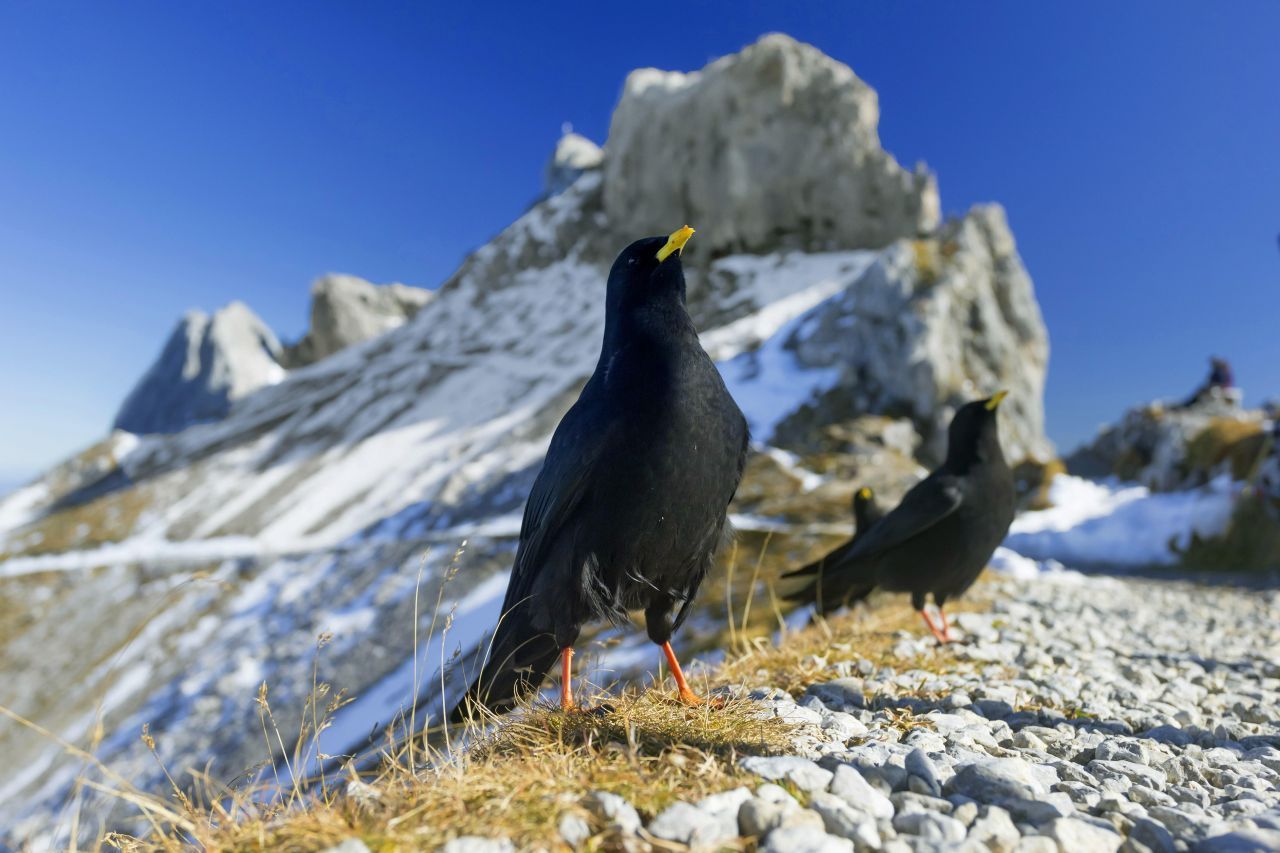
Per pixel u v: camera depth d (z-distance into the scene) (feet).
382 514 150.20
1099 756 11.44
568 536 12.96
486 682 12.82
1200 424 111.75
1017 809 8.15
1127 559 82.74
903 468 107.96
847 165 226.99
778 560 55.98
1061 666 20.24
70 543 184.65
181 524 180.34
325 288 334.44
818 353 151.53
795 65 233.14
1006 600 37.99
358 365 259.19
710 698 12.63
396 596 102.27
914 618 28.04
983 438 22.95
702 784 8.19
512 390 199.72
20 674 132.77
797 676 17.40
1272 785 10.23
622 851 6.79
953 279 152.05
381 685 76.74
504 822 7.10
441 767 8.59
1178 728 13.65
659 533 12.76
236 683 97.35
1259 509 76.38
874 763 9.37
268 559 144.46
